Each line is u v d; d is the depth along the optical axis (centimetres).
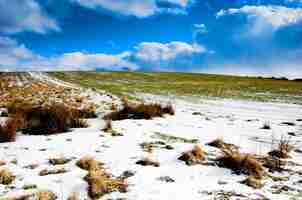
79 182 572
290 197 524
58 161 705
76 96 2455
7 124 1023
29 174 623
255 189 560
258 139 1023
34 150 818
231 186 571
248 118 1580
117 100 2212
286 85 4462
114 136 995
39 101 2034
